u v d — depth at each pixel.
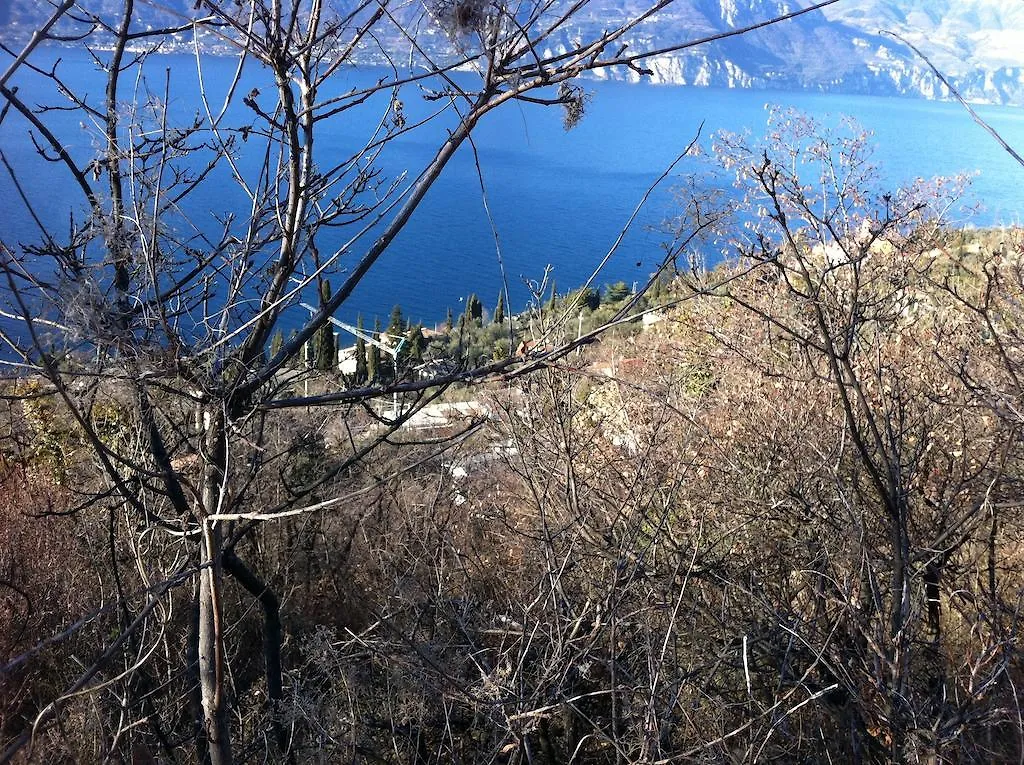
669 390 5.07
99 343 2.53
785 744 4.06
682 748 4.24
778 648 4.05
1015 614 3.32
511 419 4.61
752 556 4.84
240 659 6.49
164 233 2.93
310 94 2.82
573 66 2.36
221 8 2.61
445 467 5.52
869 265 4.98
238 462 3.66
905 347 4.99
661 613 4.40
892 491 3.57
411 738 4.55
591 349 5.85
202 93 2.83
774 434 5.19
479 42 2.41
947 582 4.12
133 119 2.89
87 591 5.69
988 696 3.41
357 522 6.93
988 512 3.84
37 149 2.78
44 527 5.81
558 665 3.99
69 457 5.97
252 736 5.18
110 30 2.85
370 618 6.60
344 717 4.73
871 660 3.73
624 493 5.00
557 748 5.13
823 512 4.58
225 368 2.98
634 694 3.99
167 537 5.09
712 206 2.59
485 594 5.66
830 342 3.49
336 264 3.43
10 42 2.62
